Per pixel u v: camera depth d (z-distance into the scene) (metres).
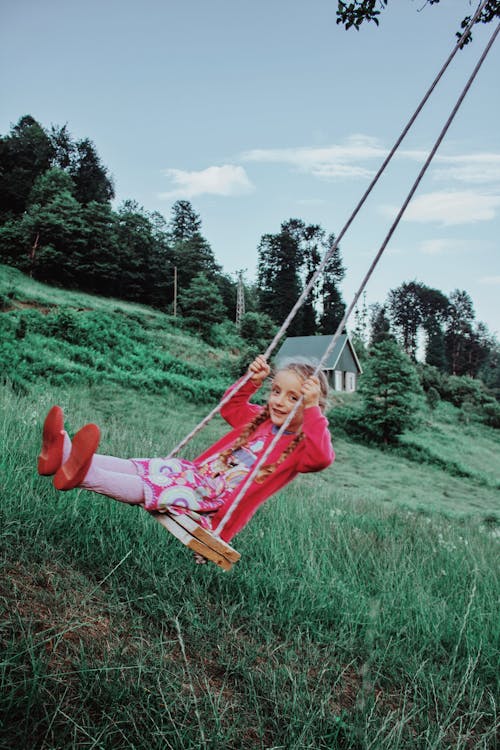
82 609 3.64
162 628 3.83
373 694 3.66
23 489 4.91
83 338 32.50
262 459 2.79
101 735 2.61
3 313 31.72
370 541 7.08
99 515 5.02
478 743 3.41
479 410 52.25
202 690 3.33
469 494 25.77
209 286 49.12
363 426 33.34
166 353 37.84
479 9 3.43
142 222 58.09
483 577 6.45
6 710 2.49
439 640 4.70
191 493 2.77
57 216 48.75
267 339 49.88
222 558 2.73
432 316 116.62
